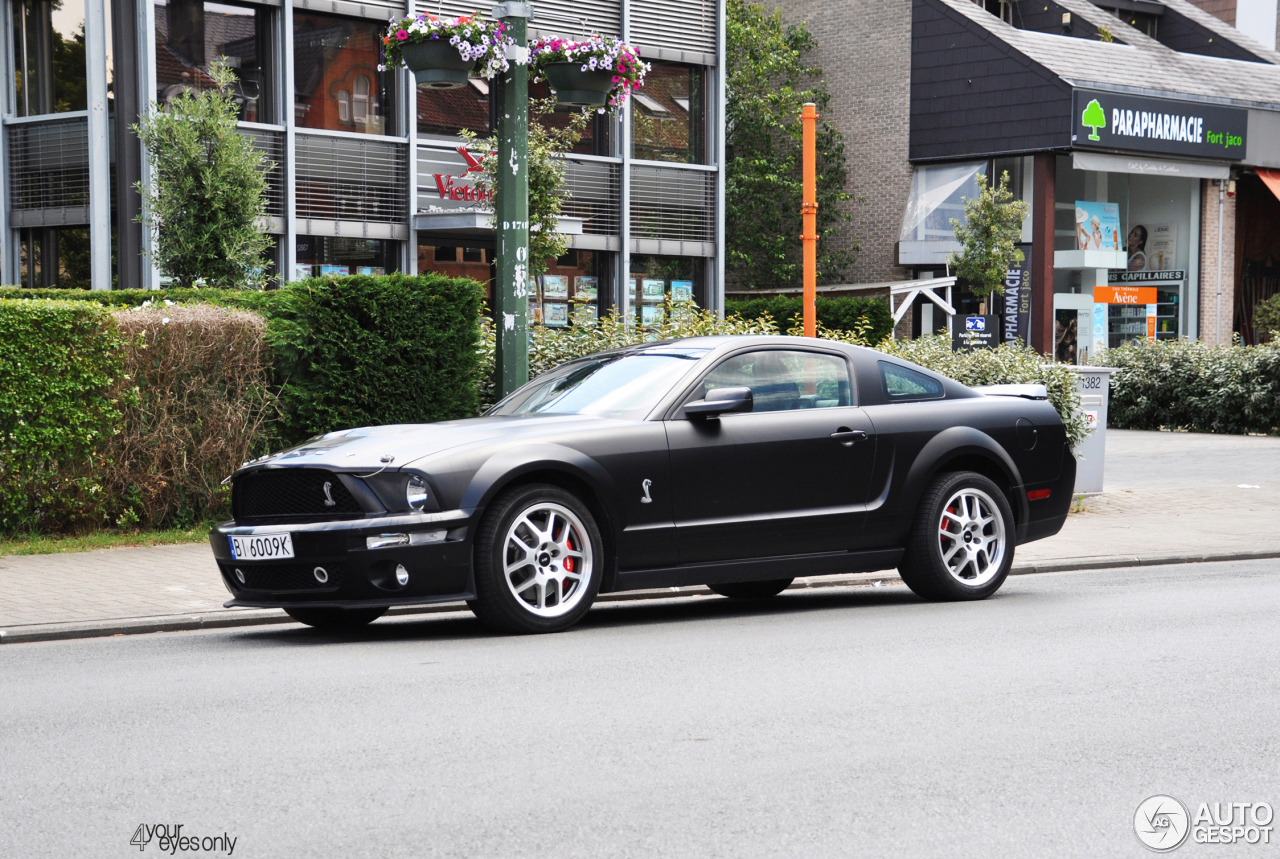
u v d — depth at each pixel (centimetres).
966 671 712
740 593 1086
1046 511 1030
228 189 1811
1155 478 1938
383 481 805
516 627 834
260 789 500
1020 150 3806
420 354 1432
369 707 636
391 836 445
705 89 2886
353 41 2414
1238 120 4003
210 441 1329
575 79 1337
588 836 444
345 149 2391
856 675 703
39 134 2219
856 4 4131
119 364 1270
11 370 1218
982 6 4344
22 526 1261
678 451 875
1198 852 432
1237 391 2677
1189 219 4094
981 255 3700
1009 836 445
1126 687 670
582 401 921
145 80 2145
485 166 2256
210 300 1436
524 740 569
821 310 3303
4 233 2244
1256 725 592
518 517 825
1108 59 3953
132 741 577
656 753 546
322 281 1405
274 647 834
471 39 1223
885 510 950
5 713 639
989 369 1630
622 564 864
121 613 943
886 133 4078
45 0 2206
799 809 472
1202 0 5231
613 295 2784
